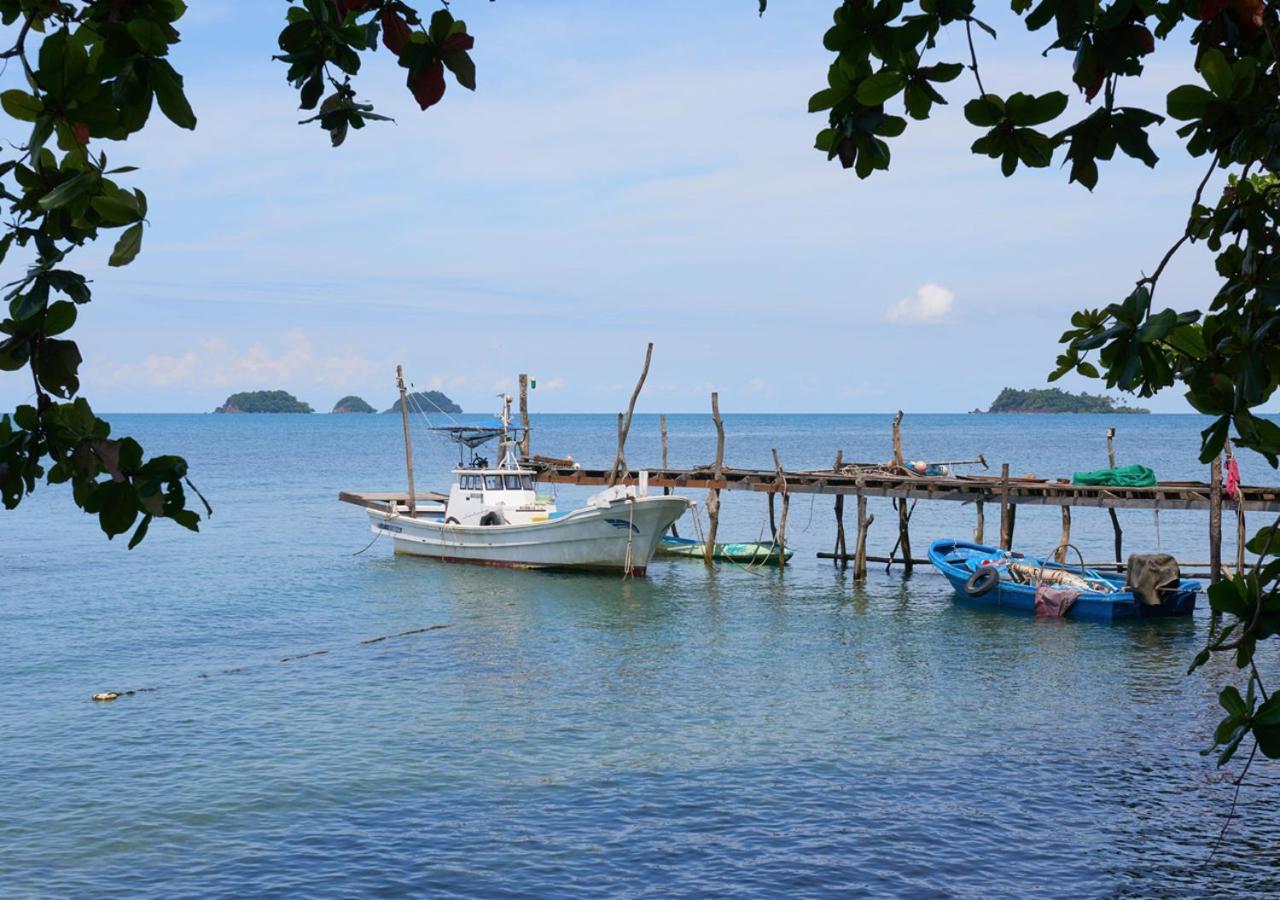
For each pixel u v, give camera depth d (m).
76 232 2.39
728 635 27.48
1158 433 193.75
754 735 18.75
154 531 51.69
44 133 2.31
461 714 20.05
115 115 2.38
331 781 16.42
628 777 16.62
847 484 37.56
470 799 15.70
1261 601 3.23
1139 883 13.09
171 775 16.70
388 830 14.59
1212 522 29.59
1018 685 22.19
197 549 45.00
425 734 18.78
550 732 18.91
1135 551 44.03
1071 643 26.22
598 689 21.95
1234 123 2.85
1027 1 3.42
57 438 2.53
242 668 23.81
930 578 37.41
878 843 14.20
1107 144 2.94
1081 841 14.31
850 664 24.19
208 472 100.88
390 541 48.00
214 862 13.59
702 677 23.00
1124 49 2.77
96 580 36.47
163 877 13.18
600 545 36.38
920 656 24.94
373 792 15.98
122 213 2.36
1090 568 32.25
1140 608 29.06
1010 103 2.95
